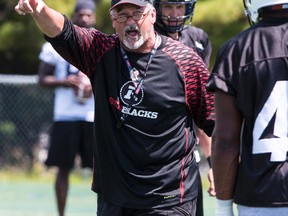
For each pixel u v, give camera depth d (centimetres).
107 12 5084
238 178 1234
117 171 1522
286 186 1193
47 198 3803
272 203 1194
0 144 4938
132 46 1490
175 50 1532
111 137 1516
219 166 1239
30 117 4984
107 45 1528
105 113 1518
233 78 1226
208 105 1555
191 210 1570
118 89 1516
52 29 1469
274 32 1226
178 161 1541
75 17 2786
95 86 1537
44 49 2748
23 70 5825
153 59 1517
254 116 1215
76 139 2673
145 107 1509
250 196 1211
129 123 1512
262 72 1209
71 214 3266
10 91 4997
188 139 1559
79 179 4569
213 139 1252
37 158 4931
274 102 1202
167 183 1524
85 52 1513
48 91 5003
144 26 1488
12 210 3397
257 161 1207
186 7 1767
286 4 1233
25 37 5428
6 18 5531
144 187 1520
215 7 4872
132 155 1513
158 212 1528
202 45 1861
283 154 1195
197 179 1597
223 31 4931
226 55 1237
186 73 1530
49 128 4984
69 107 2672
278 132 1200
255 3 1261
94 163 1576
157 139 1517
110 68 1518
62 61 2736
